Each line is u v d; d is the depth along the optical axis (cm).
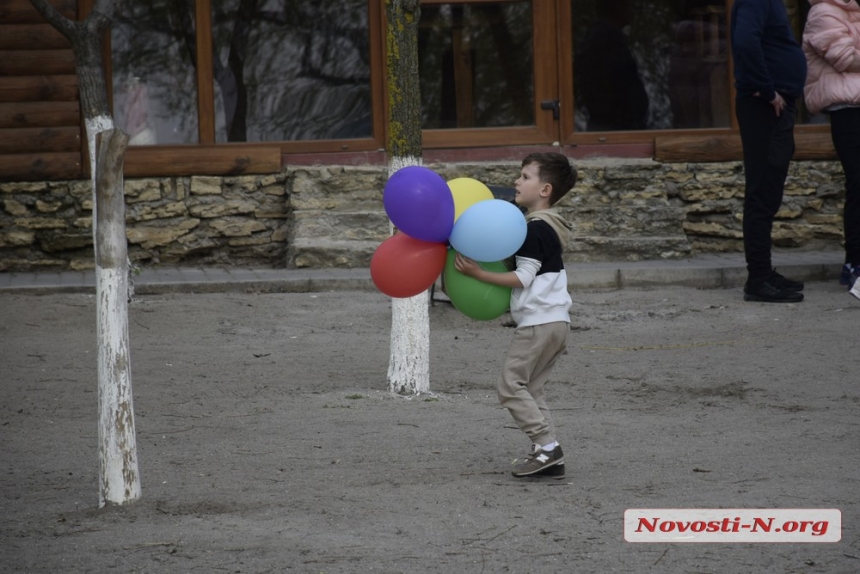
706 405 1016
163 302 1573
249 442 892
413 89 1058
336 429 930
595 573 597
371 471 805
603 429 925
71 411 1010
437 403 1031
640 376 1145
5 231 1869
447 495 741
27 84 1867
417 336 1070
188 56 1945
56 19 1191
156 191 1905
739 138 1972
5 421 972
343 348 1309
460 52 1978
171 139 1947
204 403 1033
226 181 1922
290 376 1156
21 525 689
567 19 1970
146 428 941
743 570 602
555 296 761
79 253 1892
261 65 1959
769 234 1548
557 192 781
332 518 693
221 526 679
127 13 1923
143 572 603
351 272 1775
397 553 627
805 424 934
